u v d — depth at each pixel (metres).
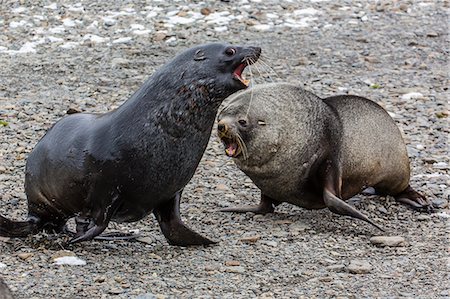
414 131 36.66
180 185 24.28
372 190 31.47
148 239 25.97
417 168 33.22
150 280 22.80
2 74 41.59
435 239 26.94
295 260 24.75
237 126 27.88
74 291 21.89
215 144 35.06
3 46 45.00
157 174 23.70
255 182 28.94
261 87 28.98
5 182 30.55
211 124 24.12
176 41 45.91
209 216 28.52
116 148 23.64
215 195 30.47
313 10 50.91
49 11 49.03
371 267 24.20
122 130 23.73
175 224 25.05
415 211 29.81
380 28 48.97
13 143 34.12
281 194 28.94
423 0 53.09
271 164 28.19
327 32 48.09
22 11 48.94
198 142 23.97
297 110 28.42
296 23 49.09
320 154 28.55
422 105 39.41
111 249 24.98
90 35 46.47
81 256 24.22
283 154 28.11
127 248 25.19
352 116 29.64
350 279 23.42
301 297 22.11
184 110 23.62
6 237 25.38
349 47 46.22
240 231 27.20
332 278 23.41
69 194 24.53
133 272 23.28
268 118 28.03
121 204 24.08
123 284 22.41
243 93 28.88
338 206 27.73
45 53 44.38
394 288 22.86
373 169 29.80
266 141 27.92
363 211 29.64
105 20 48.12
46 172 24.70
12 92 39.53
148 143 23.55
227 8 50.22
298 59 44.25
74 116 25.09
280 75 42.09
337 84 41.50
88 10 49.31
